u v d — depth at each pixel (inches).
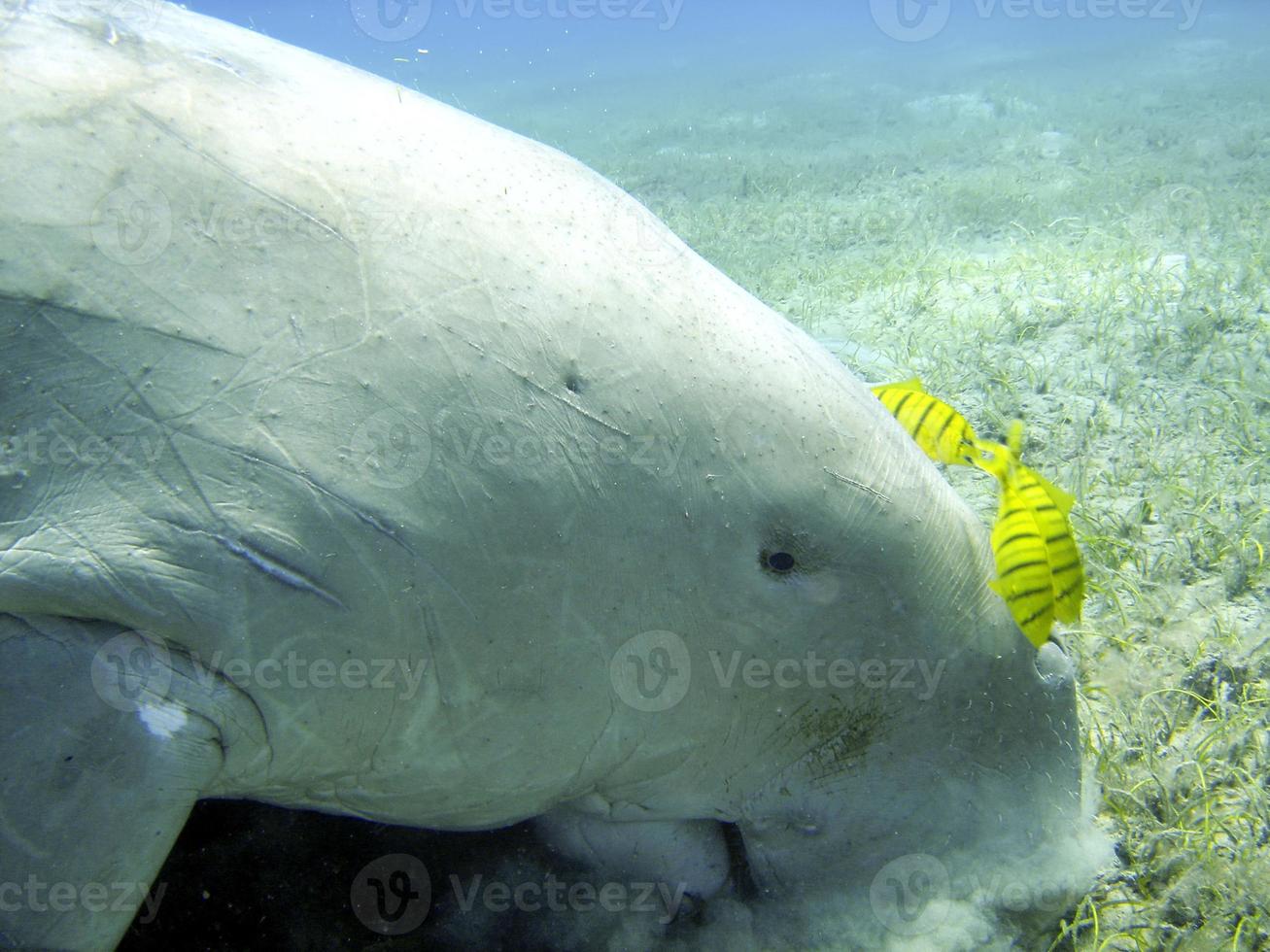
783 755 82.4
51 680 59.9
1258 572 138.0
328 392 64.5
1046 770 85.5
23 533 61.4
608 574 71.5
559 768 77.0
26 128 63.2
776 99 915.4
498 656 69.9
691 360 74.2
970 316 240.1
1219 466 165.8
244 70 71.8
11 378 61.4
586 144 685.9
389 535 65.3
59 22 68.3
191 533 62.5
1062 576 86.0
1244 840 101.0
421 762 72.8
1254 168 450.0
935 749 82.7
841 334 243.9
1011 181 456.4
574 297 71.7
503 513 67.8
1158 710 118.1
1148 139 561.3
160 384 62.7
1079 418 181.3
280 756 68.5
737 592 75.4
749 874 91.1
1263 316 226.2
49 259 61.9
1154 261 274.2
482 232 70.9
